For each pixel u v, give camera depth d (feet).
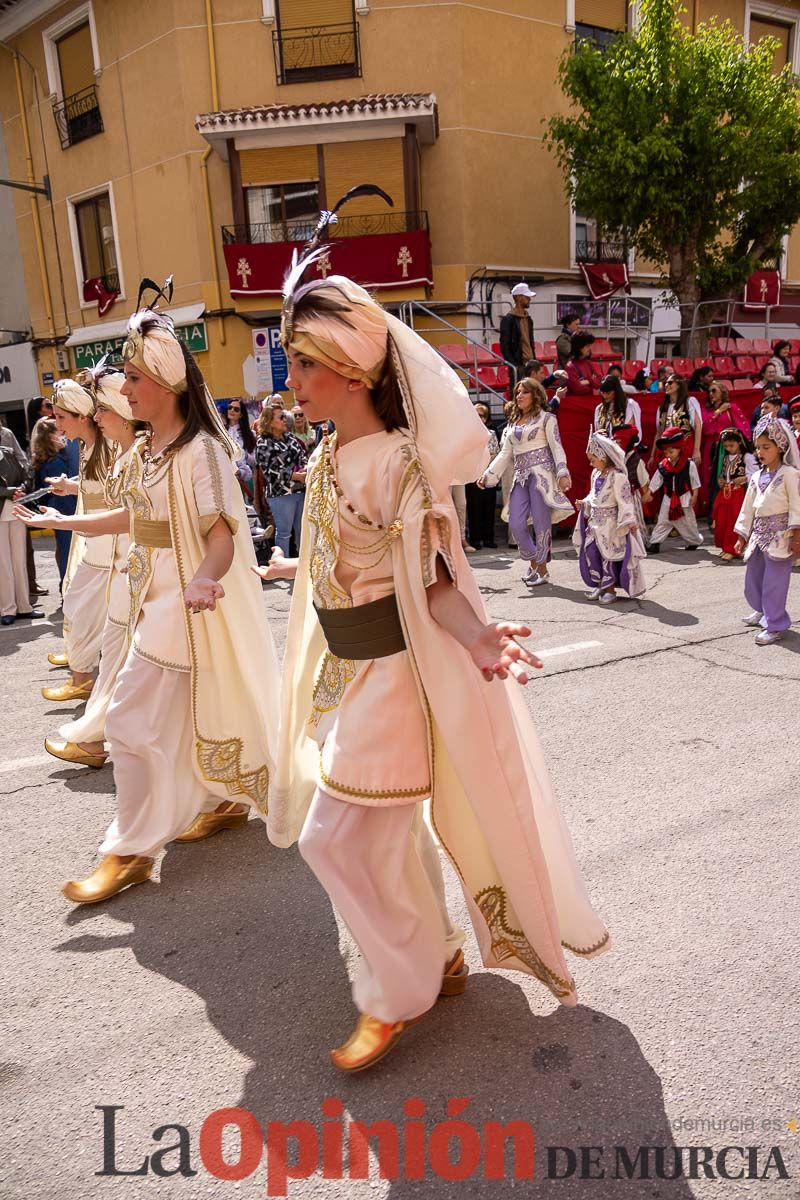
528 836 6.67
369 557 6.63
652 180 46.80
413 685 6.75
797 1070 6.95
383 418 6.58
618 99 46.37
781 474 18.78
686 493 31.35
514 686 7.22
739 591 24.36
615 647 19.02
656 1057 7.13
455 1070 7.10
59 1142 6.53
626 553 22.91
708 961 8.33
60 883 10.34
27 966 8.72
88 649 16.69
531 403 25.35
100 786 13.12
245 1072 7.19
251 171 49.06
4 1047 7.56
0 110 60.44
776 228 52.80
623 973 8.20
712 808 11.43
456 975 8.02
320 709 7.16
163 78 50.75
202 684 9.86
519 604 23.71
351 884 6.72
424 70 49.96
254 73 50.06
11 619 24.41
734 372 49.55
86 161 56.13
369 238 48.19
